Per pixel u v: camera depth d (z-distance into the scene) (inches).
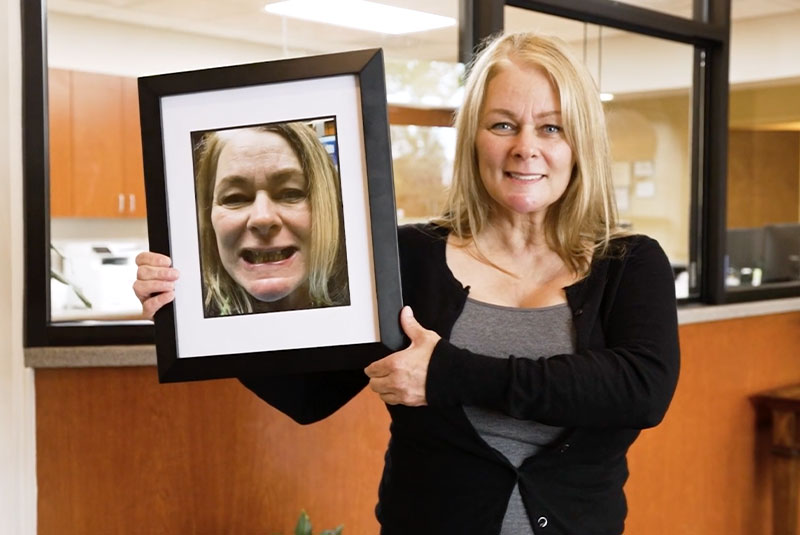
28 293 90.9
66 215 128.3
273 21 129.6
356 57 46.9
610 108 145.4
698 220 137.8
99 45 132.8
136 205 137.6
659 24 127.0
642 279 48.1
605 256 48.9
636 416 45.4
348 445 97.5
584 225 50.1
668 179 149.9
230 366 48.3
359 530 98.7
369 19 120.0
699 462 126.9
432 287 49.8
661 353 46.4
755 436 135.0
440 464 47.8
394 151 123.6
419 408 48.1
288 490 95.1
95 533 91.8
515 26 121.2
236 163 48.2
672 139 145.9
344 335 48.0
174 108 48.3
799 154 161.2
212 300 48.5
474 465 47.1
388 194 47.3
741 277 148.2
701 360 126.2
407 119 122.3
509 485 46.6
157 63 135.6
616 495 48.9
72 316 95.0
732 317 128.7
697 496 126.9
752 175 156.1
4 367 89.0
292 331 48.2
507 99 47.6
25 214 91.0
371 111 46.9
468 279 50.4
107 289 101.2
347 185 47.7
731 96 157.0
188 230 48.5
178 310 48.6
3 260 89.2
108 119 135.6
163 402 91.4
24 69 91.3
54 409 90.9
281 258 48.1
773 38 162.2
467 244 51.4
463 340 48.6
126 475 91.7
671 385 46.5
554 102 47.2
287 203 48.1
